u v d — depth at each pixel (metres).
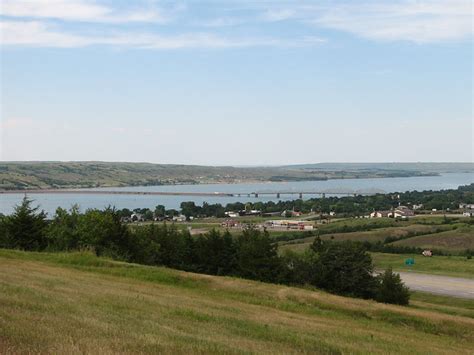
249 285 36.00
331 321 27.16
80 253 42.06
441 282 85.75
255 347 15.16
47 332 12.18
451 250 117.12
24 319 13.44
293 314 27.72
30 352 10.25
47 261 38.34
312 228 154.12
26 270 30.25
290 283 64.94
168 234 69.31
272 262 63.84
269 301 31.52
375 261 108.00
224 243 68.44
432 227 143.38
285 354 14.69
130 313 18.52
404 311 33.38
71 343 11.31
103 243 53.66
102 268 36.62
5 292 18.69
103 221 53.09
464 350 24.31
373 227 148.88
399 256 113.50
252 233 68.88
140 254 57.69
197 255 68.50
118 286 28.06
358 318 30.77
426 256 112.25
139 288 28.64
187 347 13.00
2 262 34.09
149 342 12.83
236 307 26.55
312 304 32.50
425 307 56.50
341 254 66.25
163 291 29.27
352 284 64.88
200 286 34.66
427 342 25.02
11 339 11.07
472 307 65.19
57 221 54.03
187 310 21.50
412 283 84.62
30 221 52.38
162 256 66.31
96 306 18.81
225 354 13.02
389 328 28.50
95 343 11.69
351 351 17.44
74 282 26.59
